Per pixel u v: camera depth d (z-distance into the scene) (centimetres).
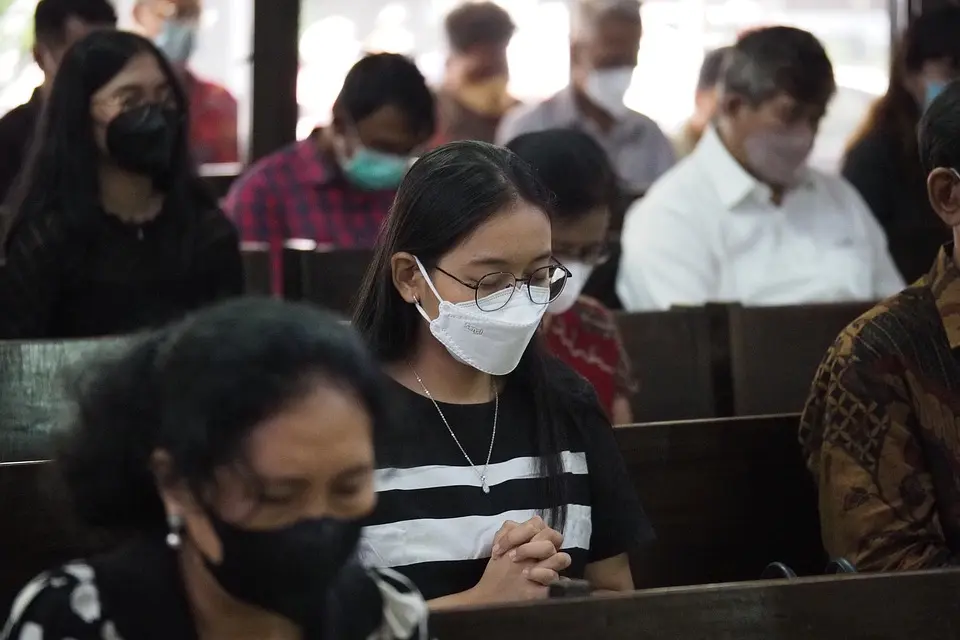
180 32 686
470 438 267
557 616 209
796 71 499
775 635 219
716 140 524
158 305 402
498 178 261
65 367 342
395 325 271
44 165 393
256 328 160
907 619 224
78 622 168
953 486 295
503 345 260
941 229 607
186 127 408
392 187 569
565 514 269
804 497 334
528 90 845
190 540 166
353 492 161
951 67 628
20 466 267
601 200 352
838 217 537
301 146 589
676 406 439
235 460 155
